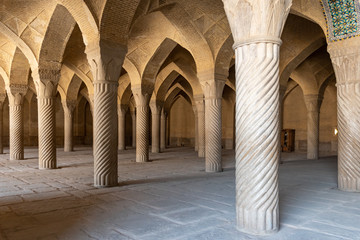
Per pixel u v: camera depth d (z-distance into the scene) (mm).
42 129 6617
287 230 2566
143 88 8156
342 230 2566
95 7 4488
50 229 2615
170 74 11117
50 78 6543
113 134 4637
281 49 7457
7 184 4824
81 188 4457
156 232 2525
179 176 5727
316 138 9477
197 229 2596
